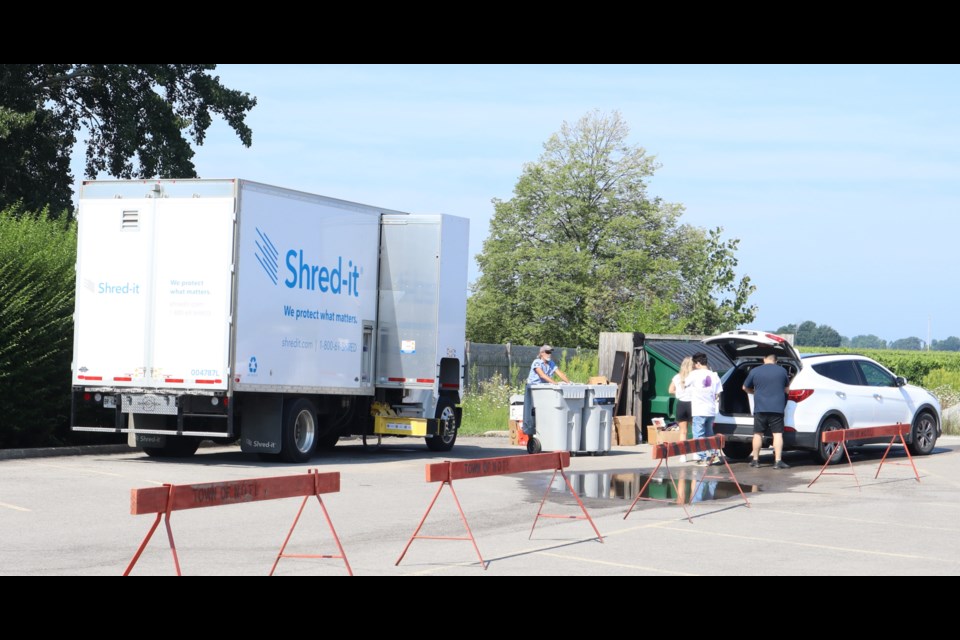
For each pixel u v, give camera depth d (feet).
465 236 102.68
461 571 45.62
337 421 98.48
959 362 265.75
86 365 86.07
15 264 91.71
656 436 116.06
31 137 159.22
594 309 321.93
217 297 82.74
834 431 82.02
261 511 62.18
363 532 55.57
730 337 94.79
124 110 159.74
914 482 82.89
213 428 85.97
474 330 341.41
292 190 88.02
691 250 330.34
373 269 98.63
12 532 53.88
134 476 75.92
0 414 89.04
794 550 52.08
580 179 336.08
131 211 85.10
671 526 59.47
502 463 51.80
